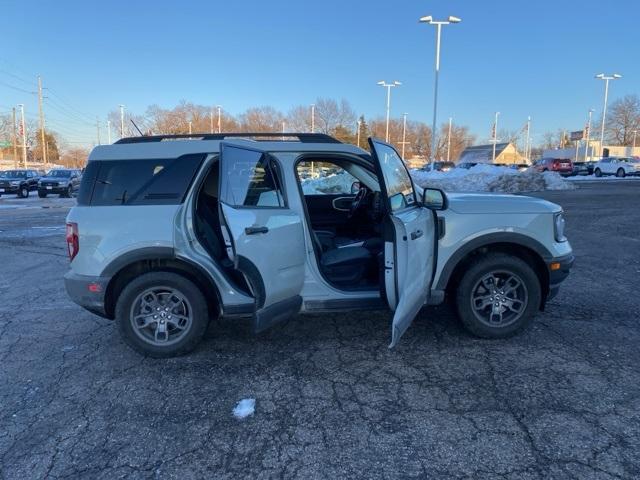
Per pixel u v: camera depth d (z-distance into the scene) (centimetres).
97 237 389
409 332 455
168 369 391
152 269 405
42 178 2986
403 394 344
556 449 278
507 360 392
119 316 400
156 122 8806
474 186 2491
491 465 266
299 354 414
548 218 423
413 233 371
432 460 271
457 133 10569
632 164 3956
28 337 470
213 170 437
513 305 430
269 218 372
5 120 9706
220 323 489
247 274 351
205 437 298
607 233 1028
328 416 318
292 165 409
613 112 9025
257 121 9119
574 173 4338
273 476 262
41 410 332
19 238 1134
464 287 423
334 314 510
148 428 309
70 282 395
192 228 398
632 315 496
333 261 434
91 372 389
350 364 393
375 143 375
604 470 259
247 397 345
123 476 263
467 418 311
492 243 425
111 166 403
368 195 527
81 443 294
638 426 298
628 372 368
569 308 519
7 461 278
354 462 271
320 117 8706
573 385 350
